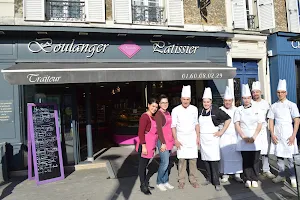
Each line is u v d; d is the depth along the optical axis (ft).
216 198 16.12
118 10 26.86
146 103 32.53
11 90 22.91
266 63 32.50
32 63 23.48
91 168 24.35
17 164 22.74
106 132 42.60
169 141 17.74
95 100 42.47
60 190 18.40
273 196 16.15
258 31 32.07
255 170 17.81
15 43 23.44
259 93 19.94
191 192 17.19
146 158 16.94
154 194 17.01
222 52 30.09
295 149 17.75
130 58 26.71
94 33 24.80
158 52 27.68
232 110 18.92
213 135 17.54
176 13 28.58
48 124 20.90
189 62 28.40
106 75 21.38
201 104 30.50
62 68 20.68
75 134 24.67
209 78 24.27
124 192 17.52
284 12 34.32
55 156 20.94
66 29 23.50
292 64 32.50
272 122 18.72
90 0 25.81
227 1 31.12
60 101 24.59
